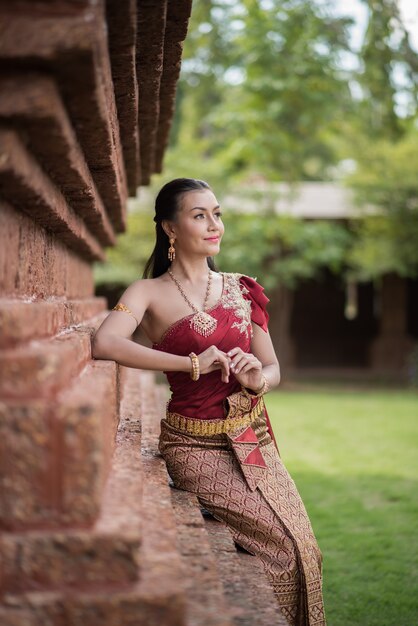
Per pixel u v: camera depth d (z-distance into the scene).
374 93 12.79
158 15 2.10
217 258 14.04
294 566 2.50
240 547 2.58
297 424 9.53
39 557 1.39
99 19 1.43
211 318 2.73
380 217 14.98
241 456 2.67
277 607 1.96
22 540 1.38
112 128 2.22
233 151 14.72
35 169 1.69
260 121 14.20
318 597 2.52
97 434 1.41
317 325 19.77
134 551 1.40
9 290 1.75
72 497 1.41
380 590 3.62
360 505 5.27
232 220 14.41
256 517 2.55
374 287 19.64
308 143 15.48
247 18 13.79
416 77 11.12
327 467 6.69
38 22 1.37
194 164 14.45
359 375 17.75
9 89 1.42
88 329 2.69
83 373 1.99
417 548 4.30
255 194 14.23
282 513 2.57
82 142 1.98
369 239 15.16
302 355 19.70
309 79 13.89
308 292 19.77
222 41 15.88
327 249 14.47
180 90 22.78
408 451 7.53
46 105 1.42
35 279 2.17
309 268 14.53
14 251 1.82
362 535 4.53
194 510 2.43
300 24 13.72
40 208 1.94
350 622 3.22
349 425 9.45
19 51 1.36
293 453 7.41
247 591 2.05
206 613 1.61
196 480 2.67
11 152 1.44
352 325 19.73
